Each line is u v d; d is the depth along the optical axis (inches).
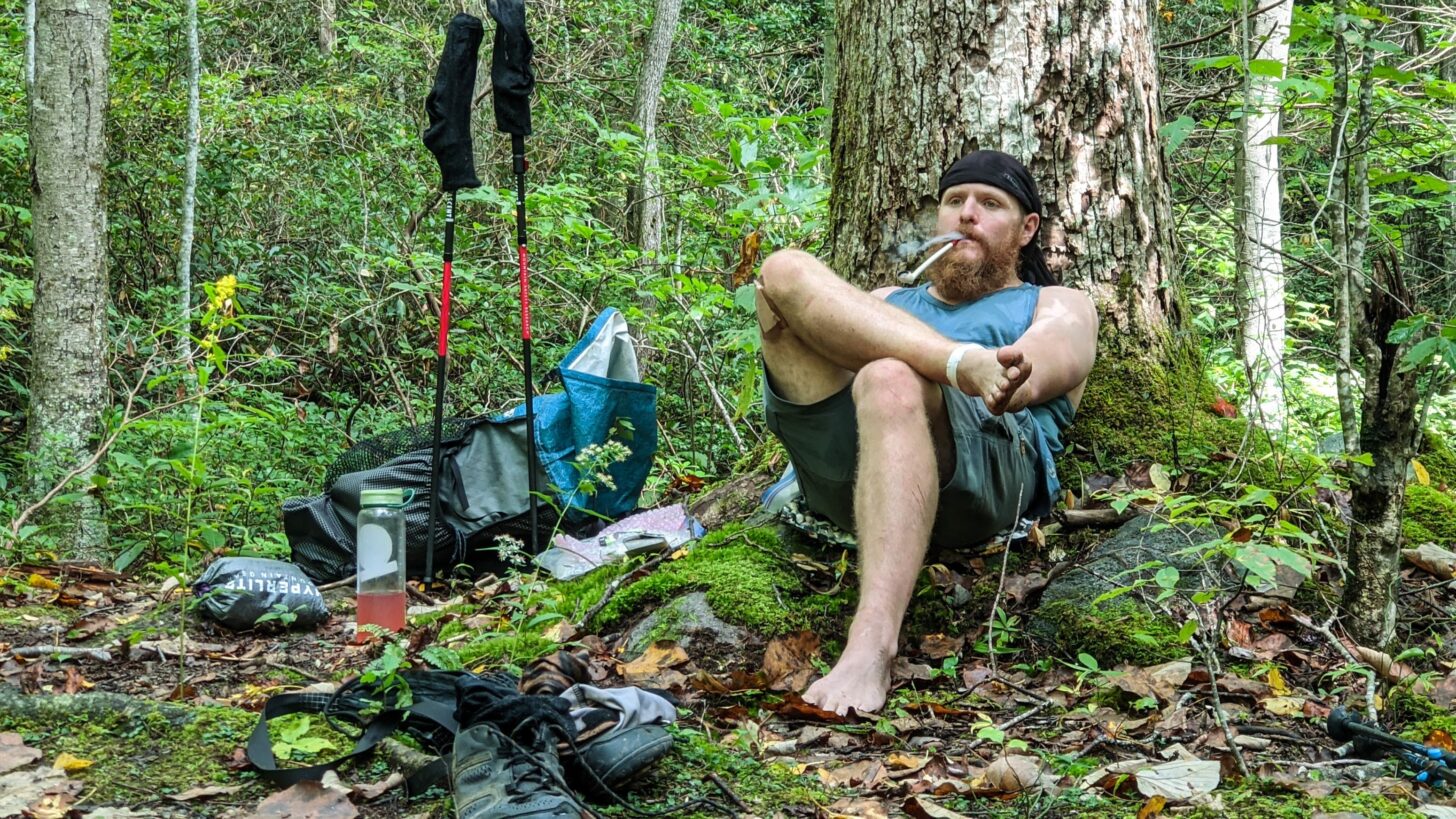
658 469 224.7
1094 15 143.6
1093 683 105.3
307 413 247.8
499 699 80.2
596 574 135.2
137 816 77.4
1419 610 118.5
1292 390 196.4
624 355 173.9
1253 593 115.6
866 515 107.2
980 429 114.3
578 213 273.0
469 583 157.1
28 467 195.6
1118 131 144.8
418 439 165.0
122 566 165.8
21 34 321.7
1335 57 120.9
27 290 244.2
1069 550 126.5
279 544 170.2
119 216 310.8
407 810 79.4
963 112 144.3
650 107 441.4
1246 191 221.3
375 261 262.8
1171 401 141.6
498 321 286.7
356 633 126.6
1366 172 115.9
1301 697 100.3
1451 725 90.8
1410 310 103.7
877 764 88.4
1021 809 80.0
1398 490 106.4
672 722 89.4
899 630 108.2
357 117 375.2
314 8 500.4
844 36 155.9
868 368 109.3
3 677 109.3
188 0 272.2
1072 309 125.1
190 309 271.0
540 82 457.1
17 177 287.9
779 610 115.4
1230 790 81.4
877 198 150.0
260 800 81.1
